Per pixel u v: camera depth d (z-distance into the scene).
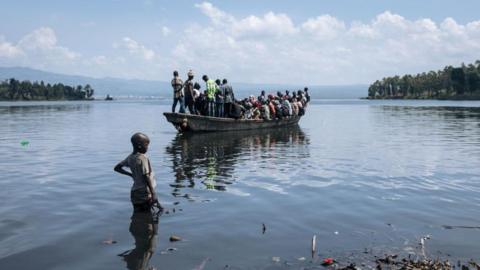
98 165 11.19
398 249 5.26
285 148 15.15
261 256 4.98
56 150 14.31
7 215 6.54
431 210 6.98
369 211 6.93
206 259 4.88
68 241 5.43
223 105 22.27
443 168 10.97
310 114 43.47
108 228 5.95
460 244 5.44
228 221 6.32
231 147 15.39
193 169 10.63
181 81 20.06
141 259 4.87
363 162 11.98
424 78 139.50
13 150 14.28
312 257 4.96
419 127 25.33
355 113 45.34
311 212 6.84
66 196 7.75
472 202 7.50
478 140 17.75
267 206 7.18
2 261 4.80
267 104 25.34
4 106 71.94
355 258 4.96
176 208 7.00
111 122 29.69
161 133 21.12
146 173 6.83
